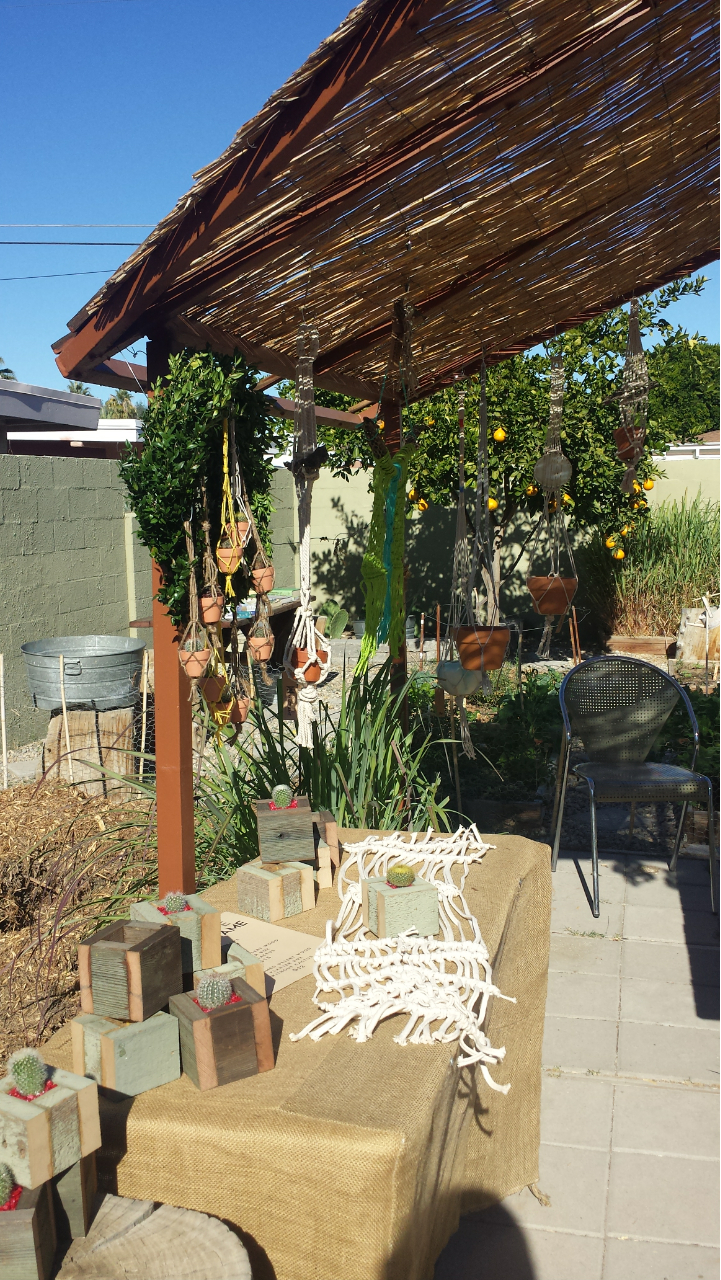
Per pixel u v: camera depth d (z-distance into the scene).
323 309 2.76
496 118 2.15
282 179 1.99
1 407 7.62
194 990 1.52
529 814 4.51
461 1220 2.09
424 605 10.71
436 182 2.34
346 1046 1.52
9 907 3.31
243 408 2.22
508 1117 2.04
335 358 3.19
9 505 6.31
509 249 2.96
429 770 4.88
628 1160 2.29
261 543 2.28
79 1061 1.41
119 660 4.91
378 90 1.85
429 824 3.47
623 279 3.52
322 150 1.95
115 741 4.56
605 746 4.05
